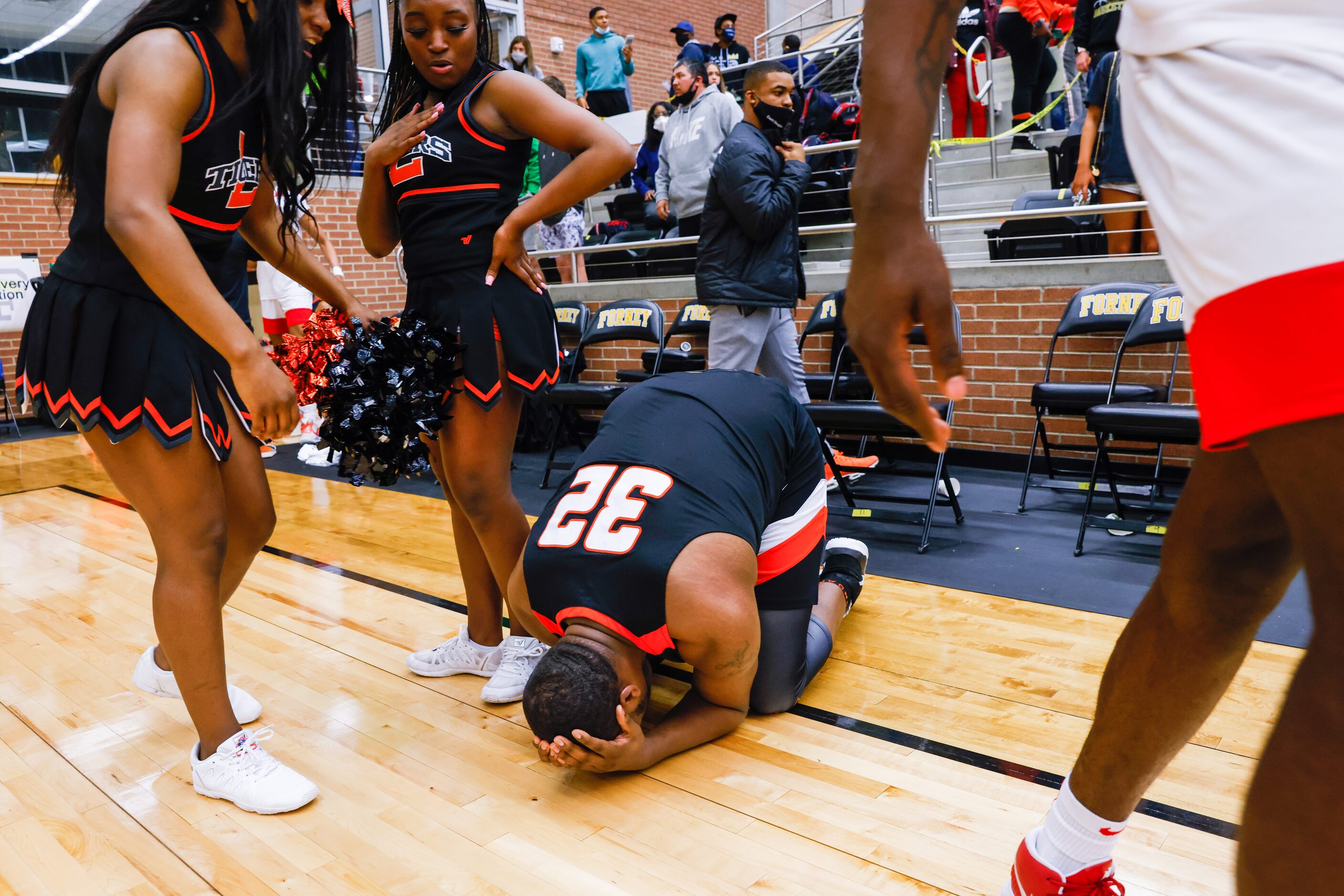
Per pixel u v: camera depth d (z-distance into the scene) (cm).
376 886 165
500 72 219
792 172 389
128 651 282
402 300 928
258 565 368
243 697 233
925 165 65
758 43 1401
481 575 253
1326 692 50
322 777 205
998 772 196
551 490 500
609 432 220
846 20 1054
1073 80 661
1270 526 86
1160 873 160
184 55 168
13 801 198
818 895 159
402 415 217
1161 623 99
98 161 175
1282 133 54
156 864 174
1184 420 324
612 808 188
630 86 1276
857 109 666
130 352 178
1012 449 493
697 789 194
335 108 205
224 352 166
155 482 185
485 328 221
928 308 63
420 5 211
